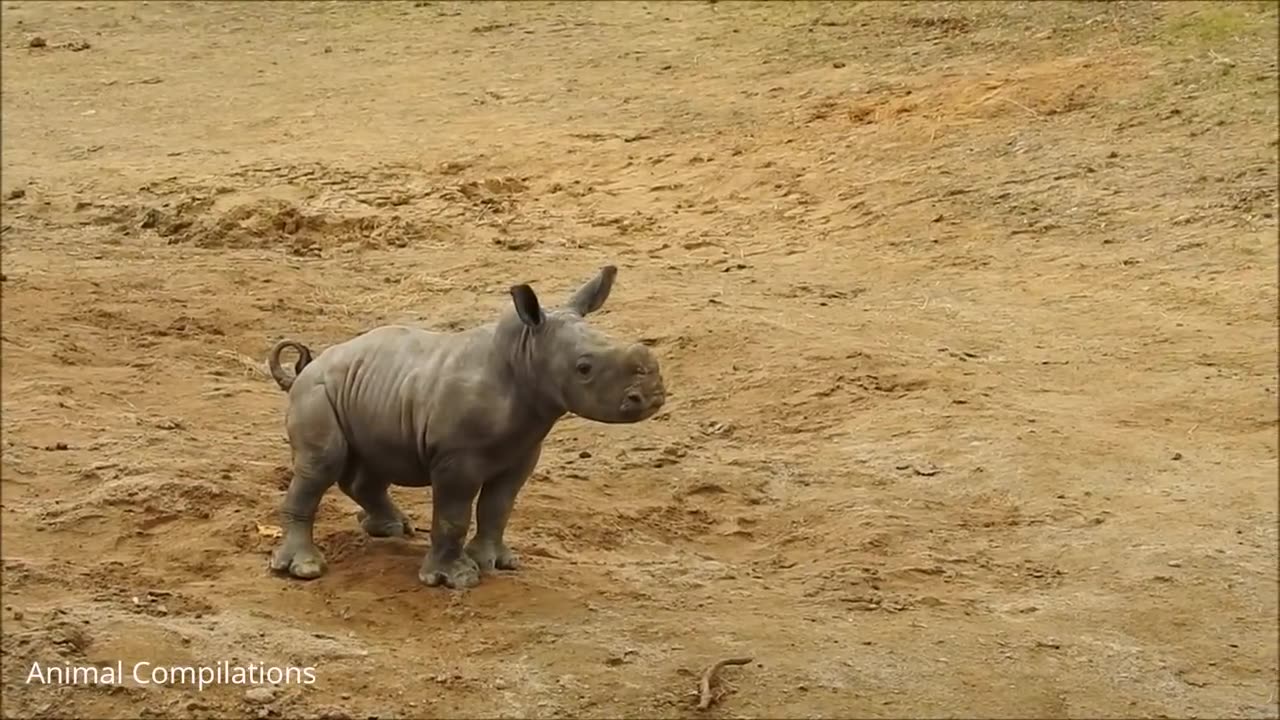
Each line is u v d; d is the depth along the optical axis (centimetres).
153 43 4009
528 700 877
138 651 889
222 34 4091
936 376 1596
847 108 2933
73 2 4544
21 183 2697
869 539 1173
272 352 1027
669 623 978
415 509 1165
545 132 2983
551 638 940
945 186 2450
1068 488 1305
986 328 1848
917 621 1026
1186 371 1669
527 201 2552
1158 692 956
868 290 2034
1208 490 1309
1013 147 2580
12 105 3394
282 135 3080
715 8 3919
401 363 968
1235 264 2064
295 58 3800
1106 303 1948
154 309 1786
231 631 921
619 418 906
